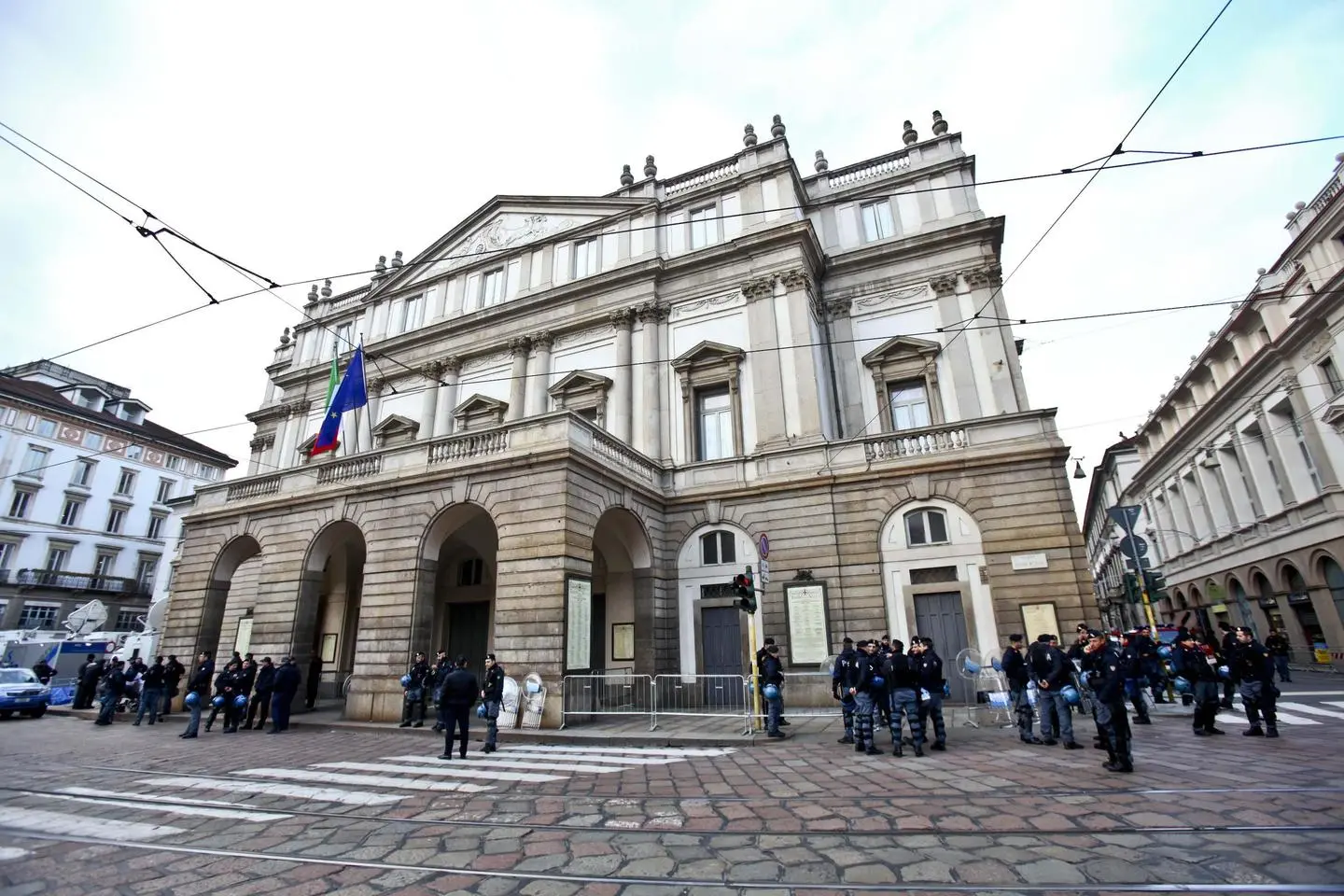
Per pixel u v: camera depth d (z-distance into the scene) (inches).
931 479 663.1
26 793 339.3
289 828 263.4
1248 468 1117.7
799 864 205.9
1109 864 196.5
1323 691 659.4
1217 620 1320.1
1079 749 386.0
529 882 199.6
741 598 488.4
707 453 804.0
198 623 772.6
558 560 565.0
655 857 217.2
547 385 906.7
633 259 908.6
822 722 540.4
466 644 813.9
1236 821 229.9
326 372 1145.4
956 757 373.1
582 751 445.7
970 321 771.4
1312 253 909.2
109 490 1806.1
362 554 888.9
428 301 1083.9
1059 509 613.9
